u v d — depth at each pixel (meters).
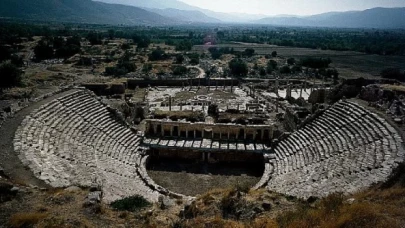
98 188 27.56
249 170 48.22
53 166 34.31
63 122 46.03
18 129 40.09
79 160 38.91
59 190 26.48
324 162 40.44
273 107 73.12
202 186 42.59
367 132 41.97
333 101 60.25
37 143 38.59
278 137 52.97
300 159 44.38
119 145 48.88
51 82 82.06
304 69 133.62
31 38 170.38
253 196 27.25
